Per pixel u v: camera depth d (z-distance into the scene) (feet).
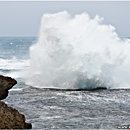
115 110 96.12
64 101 107.45
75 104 103.19
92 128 78.64
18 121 75.66
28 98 111.55
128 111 95.20
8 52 374.43
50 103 104.06
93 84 135.95
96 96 116.37
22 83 142.61
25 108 97.09
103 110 95.96
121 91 127.34
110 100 109.60
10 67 207.10
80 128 78.48
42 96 115.14
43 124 81.20
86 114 91.30
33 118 86.43
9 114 76.84
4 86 100.63
